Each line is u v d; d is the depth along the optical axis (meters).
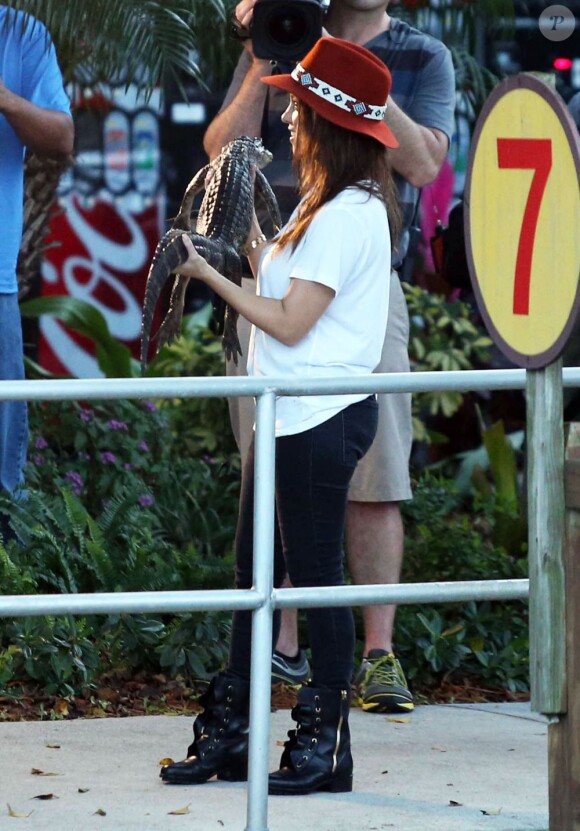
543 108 11.31
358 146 13.83
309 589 12.51
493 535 25.62
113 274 33.91
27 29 20.73
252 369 14.23
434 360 30.45
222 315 14.81
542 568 11.98
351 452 13.84
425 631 20.19
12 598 11.80
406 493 18.66
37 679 18.23
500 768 15.52
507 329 11.95
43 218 25.94
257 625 12.38
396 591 12.65
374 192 13.83
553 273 11.29
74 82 25.89
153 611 12.11
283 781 14.17
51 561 20.56
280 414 13.69
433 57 19.12
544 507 11.95
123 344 32.84
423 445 33.31
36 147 20.41
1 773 14.84
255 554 12.41
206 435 29.08
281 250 13.90
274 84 13.84
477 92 27.00
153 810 13.61
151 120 33.59
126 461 26.00
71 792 14.20
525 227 11.61
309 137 13.89
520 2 32.03
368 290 13.87
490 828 13.38
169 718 17.44
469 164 12.27
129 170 33.69
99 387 12.00
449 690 19.67
